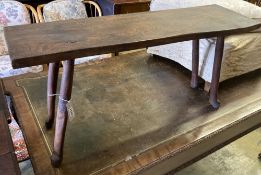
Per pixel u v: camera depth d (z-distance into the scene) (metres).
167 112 1.18
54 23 0.92
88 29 0.90
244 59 1.37
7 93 1.21
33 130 1.01
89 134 1.02
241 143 2.01
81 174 0.86
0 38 2.11
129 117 1.13
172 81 1.41
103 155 0.94
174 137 1.04
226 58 1.26
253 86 1.44
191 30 0.97
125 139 1.01
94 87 1.30
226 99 1.31
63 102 0.81
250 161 1.85
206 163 1.82
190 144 1.01
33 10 2.21
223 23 1.10
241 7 1.39
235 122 1.15
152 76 1.45
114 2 2.55
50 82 0.94
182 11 1.19
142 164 0.91
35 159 0.90
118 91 1.29
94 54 0.77
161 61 1.60
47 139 0.98
